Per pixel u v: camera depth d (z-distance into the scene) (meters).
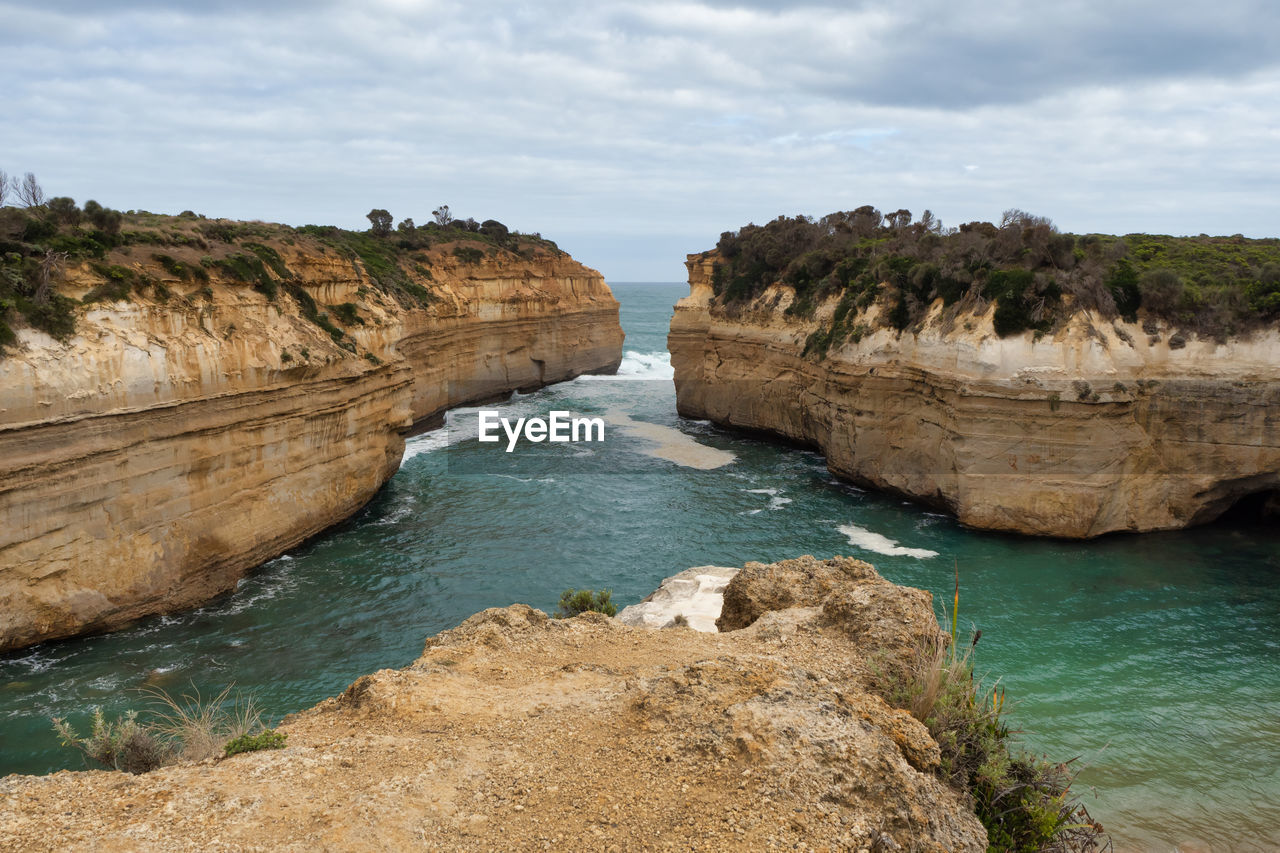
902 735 7.63
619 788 6.79
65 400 20.94
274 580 26.92
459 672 9.66
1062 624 23.77
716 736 7.22
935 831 6.94
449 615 24.61
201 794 6.66
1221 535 32.34
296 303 33.12
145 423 23.02
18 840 6.01
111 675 19.95
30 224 23.17
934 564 29.08
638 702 8.12
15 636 20.30
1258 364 31.52
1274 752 16.83
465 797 6.72
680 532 33.22
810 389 46.31
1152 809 14.70
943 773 8.08
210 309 26.70
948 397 34.91
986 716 9.23
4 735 17.20
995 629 23.42
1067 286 33.28
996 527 32.88
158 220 34.47
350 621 23.95
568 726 7.96
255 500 27.53
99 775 7.14
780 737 7.09
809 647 10.26
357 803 6.50
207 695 19.30
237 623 23.48
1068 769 15.80
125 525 22.47
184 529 24.39
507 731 7.93
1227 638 22.89
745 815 6.34
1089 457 31.80
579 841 6.17
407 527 33.16
